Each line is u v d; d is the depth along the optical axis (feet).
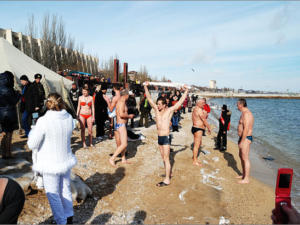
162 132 15.83
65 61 106.01
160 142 15.93
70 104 31.30
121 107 17.66
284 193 5.26
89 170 17.04
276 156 29.07
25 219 9.93
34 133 8.45
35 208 10.86
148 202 13.34
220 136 27.71
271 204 14.07
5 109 14.85
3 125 15.08
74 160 9.70
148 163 20.27
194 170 19.34
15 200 5.38
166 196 14.20
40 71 31.89
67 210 9.58
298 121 76.43
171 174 17.95
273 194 15.71
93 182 15.25
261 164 24.88
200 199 13.99
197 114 20.27
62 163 8.95
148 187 15.34
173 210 12.53
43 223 9.96
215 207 13.12
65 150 9.17
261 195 15.38
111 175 16.78
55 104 9.01
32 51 100.01
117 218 11.41
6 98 14.85
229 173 19.54
